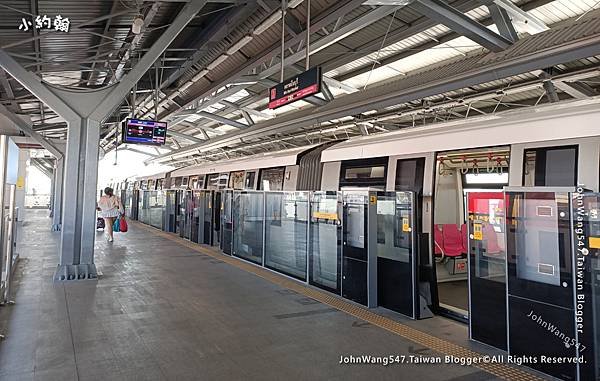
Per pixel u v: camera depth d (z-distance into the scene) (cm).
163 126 1111
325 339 443
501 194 413
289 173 991
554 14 645
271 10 647
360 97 958
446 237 806
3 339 424
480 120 589
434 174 602
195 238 1268
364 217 582
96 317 502
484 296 434
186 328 468
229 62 977
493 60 638
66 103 727
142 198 2089
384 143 694
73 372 352
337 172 810
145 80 1227
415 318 518
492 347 424
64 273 708
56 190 1611
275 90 657
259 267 859
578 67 771
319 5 651
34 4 617
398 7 595
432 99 1093
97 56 784
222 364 374
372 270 572
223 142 1698
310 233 702
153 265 861
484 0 596
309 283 695
